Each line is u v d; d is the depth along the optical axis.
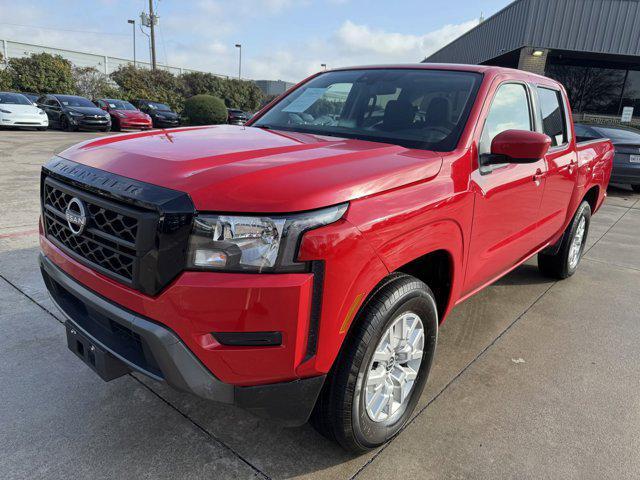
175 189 1.76
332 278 1.81
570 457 2.39
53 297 2.47
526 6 16.92
